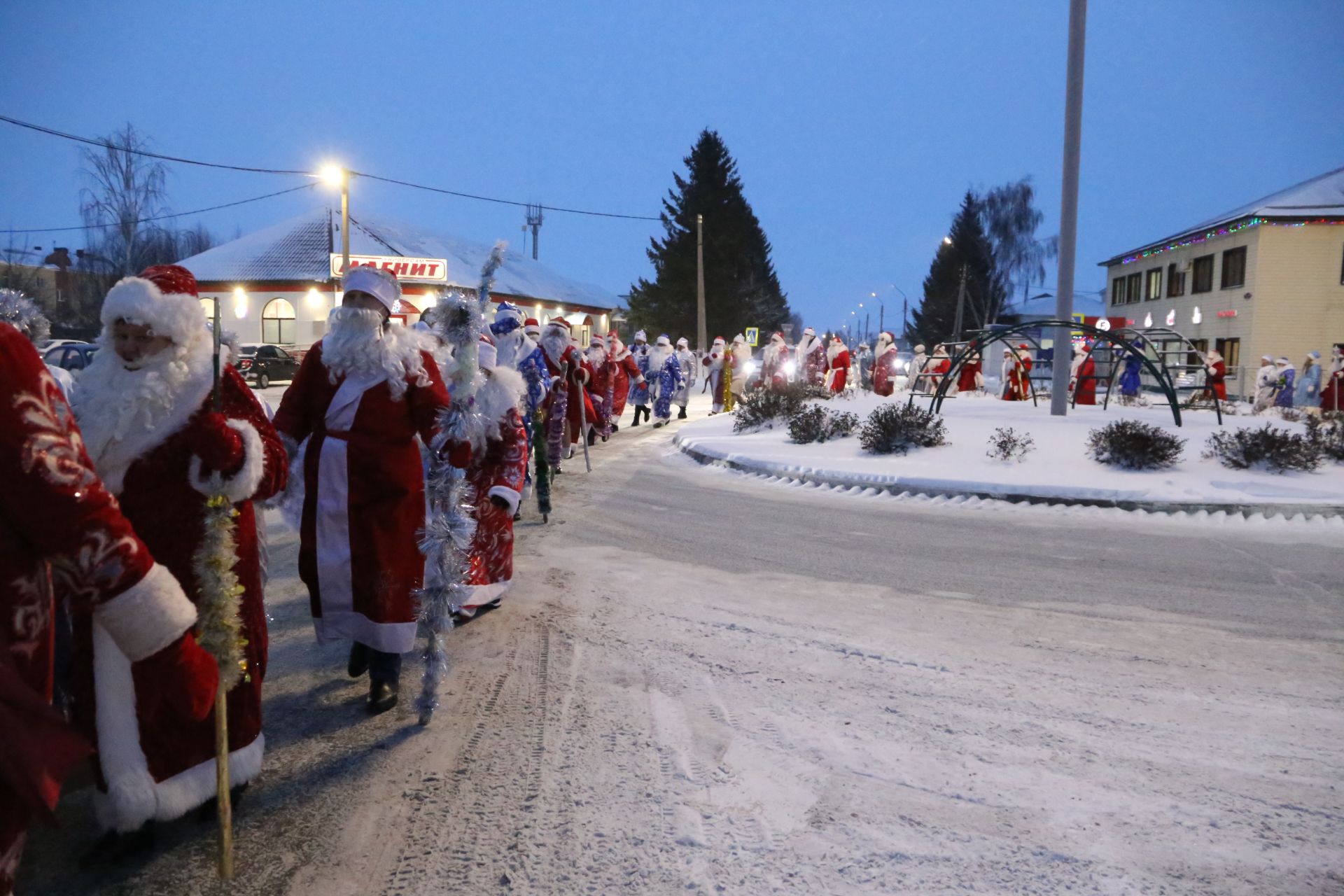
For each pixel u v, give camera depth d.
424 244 47.66
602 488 11.34
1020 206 77.81
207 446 2.76
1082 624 5.77
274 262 42.94
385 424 4.15
